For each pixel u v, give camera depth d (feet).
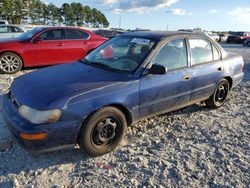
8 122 11.05
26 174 10.61
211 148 12.92
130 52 14.03
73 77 12.32
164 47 13.91
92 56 15.12
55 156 11.80
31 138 10.13
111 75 12.53
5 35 45.55
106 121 11.71
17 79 13.21
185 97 15.05
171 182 10.38
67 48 29.04
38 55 27.55
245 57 50.96
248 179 10.71
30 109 10.44
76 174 10.71
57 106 10.36
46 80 12.10
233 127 15.33
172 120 15.97
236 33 122.72
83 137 11.17
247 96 21.36
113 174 10.74
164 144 13.15
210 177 10.75
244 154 12.50
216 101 17.92
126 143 13.14
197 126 15.26
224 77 17.61
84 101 10.89
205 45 16.40
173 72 14.03
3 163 11.18
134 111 12.61
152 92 13.08
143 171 10.99
